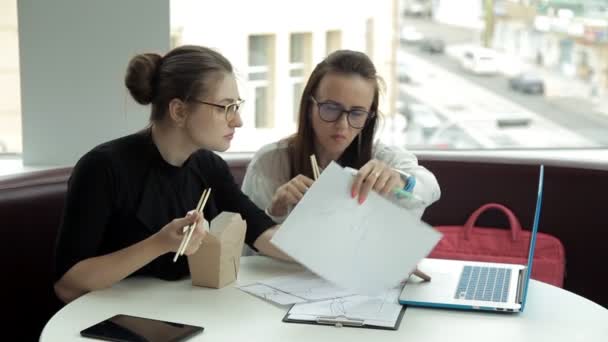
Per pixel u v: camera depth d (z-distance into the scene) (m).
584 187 2.54
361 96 1.86
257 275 1.73
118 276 1.61
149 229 1.74
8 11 2.58
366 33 4.64
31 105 2.58
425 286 1.63
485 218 2.62
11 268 2.13
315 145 2.03
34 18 2.53
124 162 1.74
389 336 1.39
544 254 2.48
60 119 2.60
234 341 1.36
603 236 2.52
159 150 1.78
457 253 2.53
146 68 1.74
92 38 2.56
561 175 2.56
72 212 1.69
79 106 2.59
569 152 2.92
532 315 1.50
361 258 1.50
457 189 2.63
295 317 1.46
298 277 1.72
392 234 1.51
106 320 1.43
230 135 1.73
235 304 1.55
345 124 1.86
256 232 1.87
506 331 1.42
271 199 2.07
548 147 3.00
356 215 1.51
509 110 5.84
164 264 1.70
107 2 2.54
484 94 6.09
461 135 4.54
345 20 4.43
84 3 2.54
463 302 1.53
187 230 1.54
